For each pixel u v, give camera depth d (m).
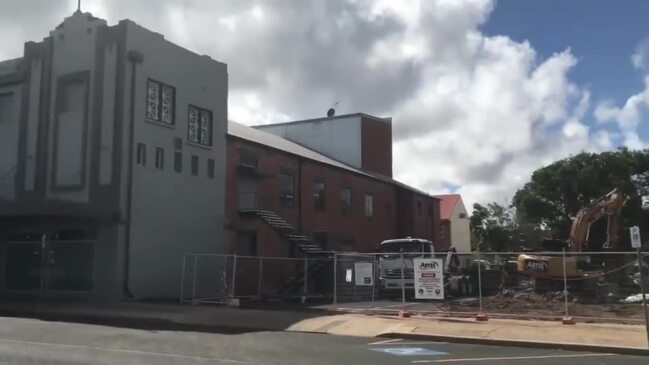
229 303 22.84
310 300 27.88
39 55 26.81
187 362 11.09
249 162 31.84
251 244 31.31
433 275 20.94
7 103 27.50
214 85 29.80
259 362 11.24
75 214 23.92
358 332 16.62
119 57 24.98
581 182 61.16
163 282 25.75
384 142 53.16
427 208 56.78
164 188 26.25
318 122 51.72
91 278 24.33
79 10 26.36
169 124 26.78
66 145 25.62
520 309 22.62
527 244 83.12
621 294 26.78
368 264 25.31
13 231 26.39
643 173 62.25
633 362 12.27
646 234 57.62
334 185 39.94
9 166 26.89
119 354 11.97
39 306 21.53
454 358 12.48
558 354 13.45
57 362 10.91
